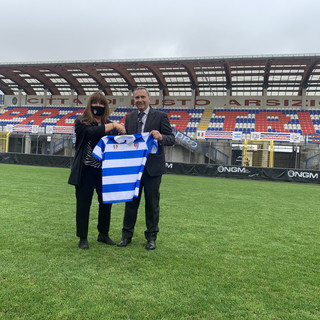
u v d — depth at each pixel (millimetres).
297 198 8359
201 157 22625
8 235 3457
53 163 19891
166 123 3400
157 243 3432
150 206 3250
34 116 30859
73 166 3068
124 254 2998
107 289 2193
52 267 2553
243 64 21672
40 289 2146
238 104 28109
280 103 27281
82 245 3131
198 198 7379
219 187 10609
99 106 3115
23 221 4164
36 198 6148
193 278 2457
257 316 1922
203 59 21109
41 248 3047
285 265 2869
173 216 5031
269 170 16188
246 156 20062
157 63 22312
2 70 26984
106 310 1909
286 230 4328
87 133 3033
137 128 3436
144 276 2455
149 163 3244
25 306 1915
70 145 23562
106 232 3371
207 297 2139
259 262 2918
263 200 7594
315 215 5688
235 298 2146
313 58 19594
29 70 26625
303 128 24203
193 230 4113
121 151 3162
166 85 27812
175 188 9578
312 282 2486
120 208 5516
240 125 25500
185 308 1976
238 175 16750
